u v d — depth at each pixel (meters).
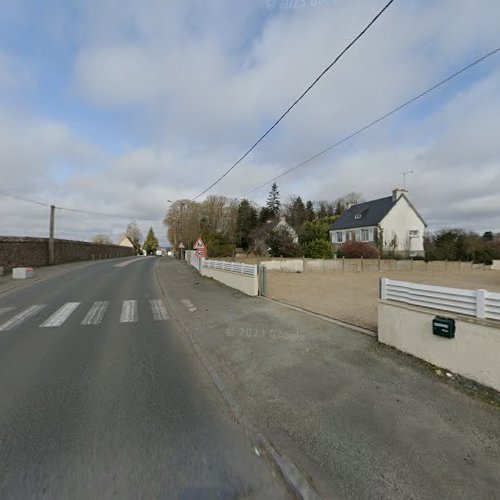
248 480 2.24
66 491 2.10
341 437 2.72
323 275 20.38
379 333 5.07
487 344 3.45
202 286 13.03
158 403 3.35
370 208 39.12
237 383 3.88
